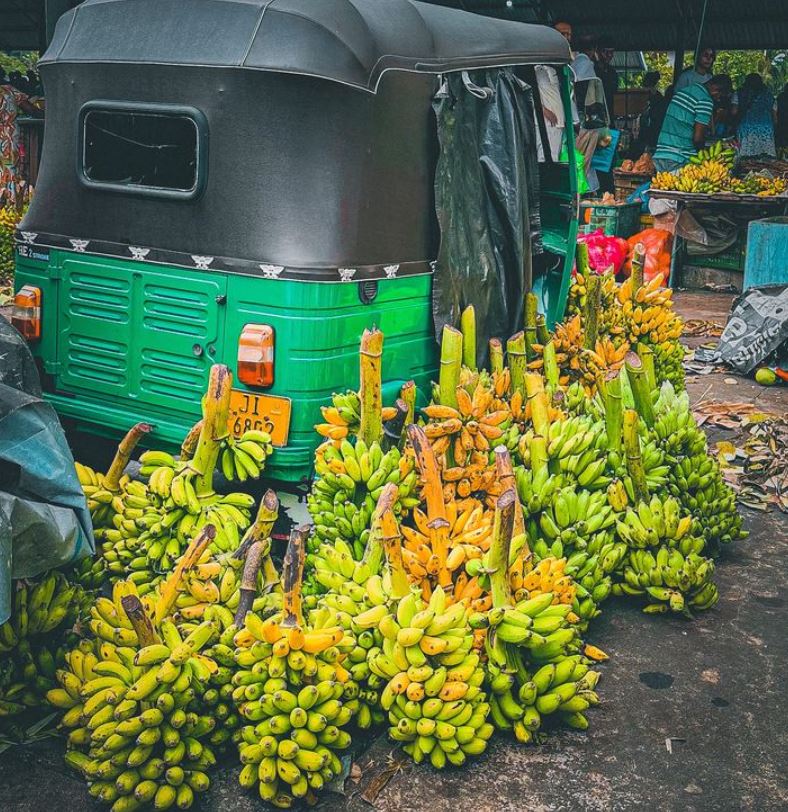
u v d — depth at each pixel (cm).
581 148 1295
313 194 430
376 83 439
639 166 1420
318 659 333
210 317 447
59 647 361
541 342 566
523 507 436
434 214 486
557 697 358
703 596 458
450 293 496
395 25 458
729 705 387
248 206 435
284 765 320
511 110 532
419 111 468
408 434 408
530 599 370
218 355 447
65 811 321
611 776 343
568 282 641
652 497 472
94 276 482
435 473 395
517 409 485
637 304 725
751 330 874
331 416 418
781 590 489
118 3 472
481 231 516
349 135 432
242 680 329
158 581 399
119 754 315
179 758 322
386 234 457
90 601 370
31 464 310
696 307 1170
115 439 496
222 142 437
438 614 346
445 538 392
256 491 469
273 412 432
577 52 1420
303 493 454
